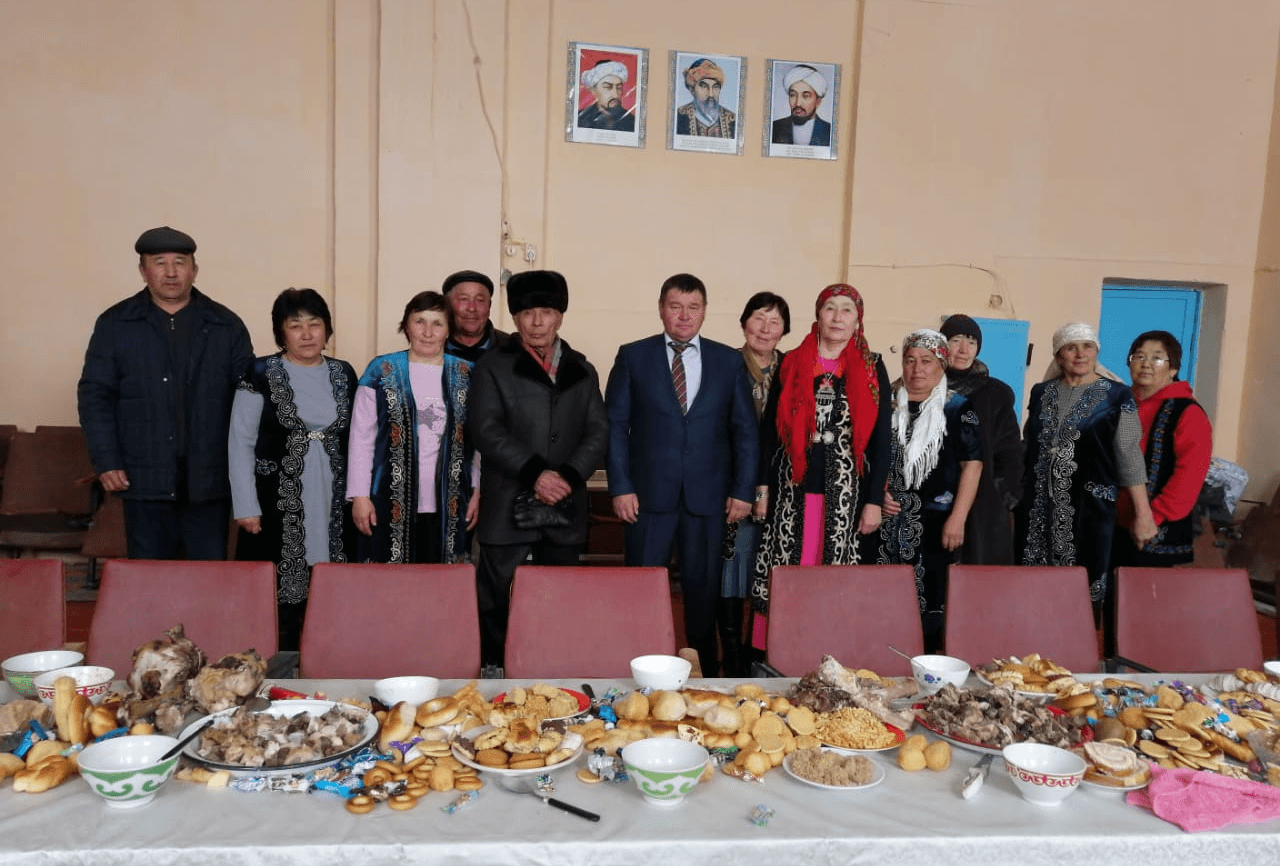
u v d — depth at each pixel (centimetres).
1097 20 563
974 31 552
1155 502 338
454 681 185
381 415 299
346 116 496
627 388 312
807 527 304
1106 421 322
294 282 508
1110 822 132
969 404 315
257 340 507
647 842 122
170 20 487
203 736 144
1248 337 600
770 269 552
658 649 218
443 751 145
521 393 293
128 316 305
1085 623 238
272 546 299
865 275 552
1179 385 346
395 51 489
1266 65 584
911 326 559
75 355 495
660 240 539
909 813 133
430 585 219
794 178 550
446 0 492
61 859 115
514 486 296
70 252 490
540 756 140
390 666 215
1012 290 569
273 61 496
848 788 138
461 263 504
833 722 159
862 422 300
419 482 303
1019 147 562
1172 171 580
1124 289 599
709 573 313
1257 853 129
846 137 552
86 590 462
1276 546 532
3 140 480
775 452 315
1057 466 330
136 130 489
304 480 299
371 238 504
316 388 303
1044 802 136
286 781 135
